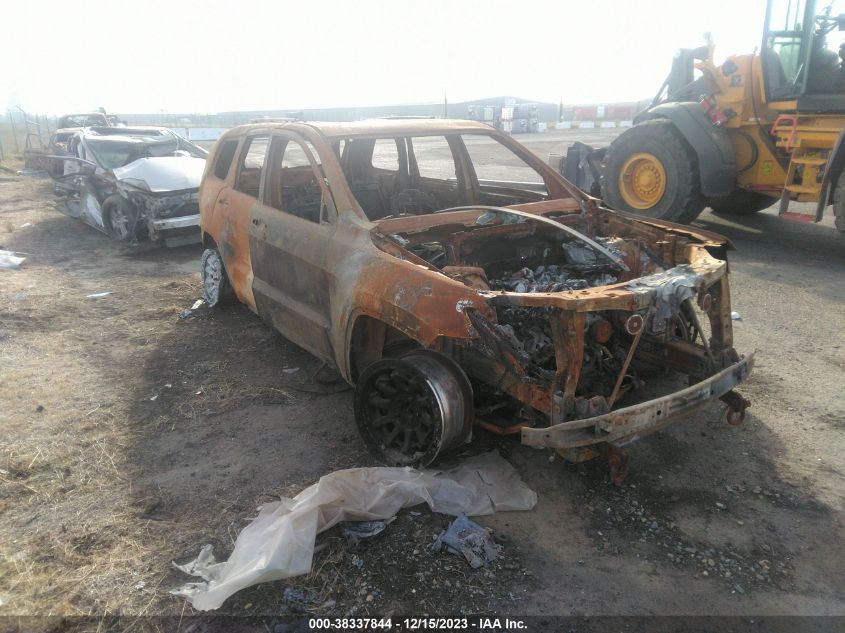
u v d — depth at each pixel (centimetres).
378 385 341
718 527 297
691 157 831
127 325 576
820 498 315
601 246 382
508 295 292
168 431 394
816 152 737
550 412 292
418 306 309
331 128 432
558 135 3200
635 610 250
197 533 298
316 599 258
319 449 370
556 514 308
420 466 326
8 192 1359
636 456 354
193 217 834
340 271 367
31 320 583
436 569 272
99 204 944
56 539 294
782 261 727
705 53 902
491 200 501
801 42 715
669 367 369
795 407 400
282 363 489
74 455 366
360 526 296
